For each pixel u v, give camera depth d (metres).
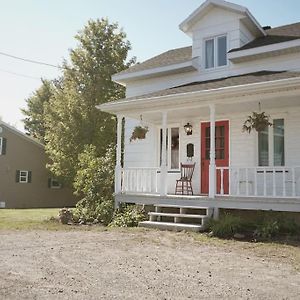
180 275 5.29
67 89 25.12
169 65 13.70
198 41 13.70
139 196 11.48
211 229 9.12
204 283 4.89
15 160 26.67
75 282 4.85
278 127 11.40
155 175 12.13
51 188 28.52
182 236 8.72
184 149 13.20
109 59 24.86
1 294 4.33
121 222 10.76
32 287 4.62
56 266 5.72
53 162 26.48
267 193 11.30
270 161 11.43
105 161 13.91
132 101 11.16
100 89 24.12
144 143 14.06
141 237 8.59
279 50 11.61
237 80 10.75
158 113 12.05
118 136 12.22
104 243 7.81
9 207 26.03
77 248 7.23
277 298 4.29
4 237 8.58
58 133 24.36
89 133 23.89
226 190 12.05
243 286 4.77
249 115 11.86
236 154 12.03
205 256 6.61
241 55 12.20
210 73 13.29
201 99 10.20
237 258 6.46
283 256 6.63
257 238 8.31
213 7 13.41
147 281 4.95
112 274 5.28
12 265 5.77
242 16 12.84
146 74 14.27
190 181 12.35
